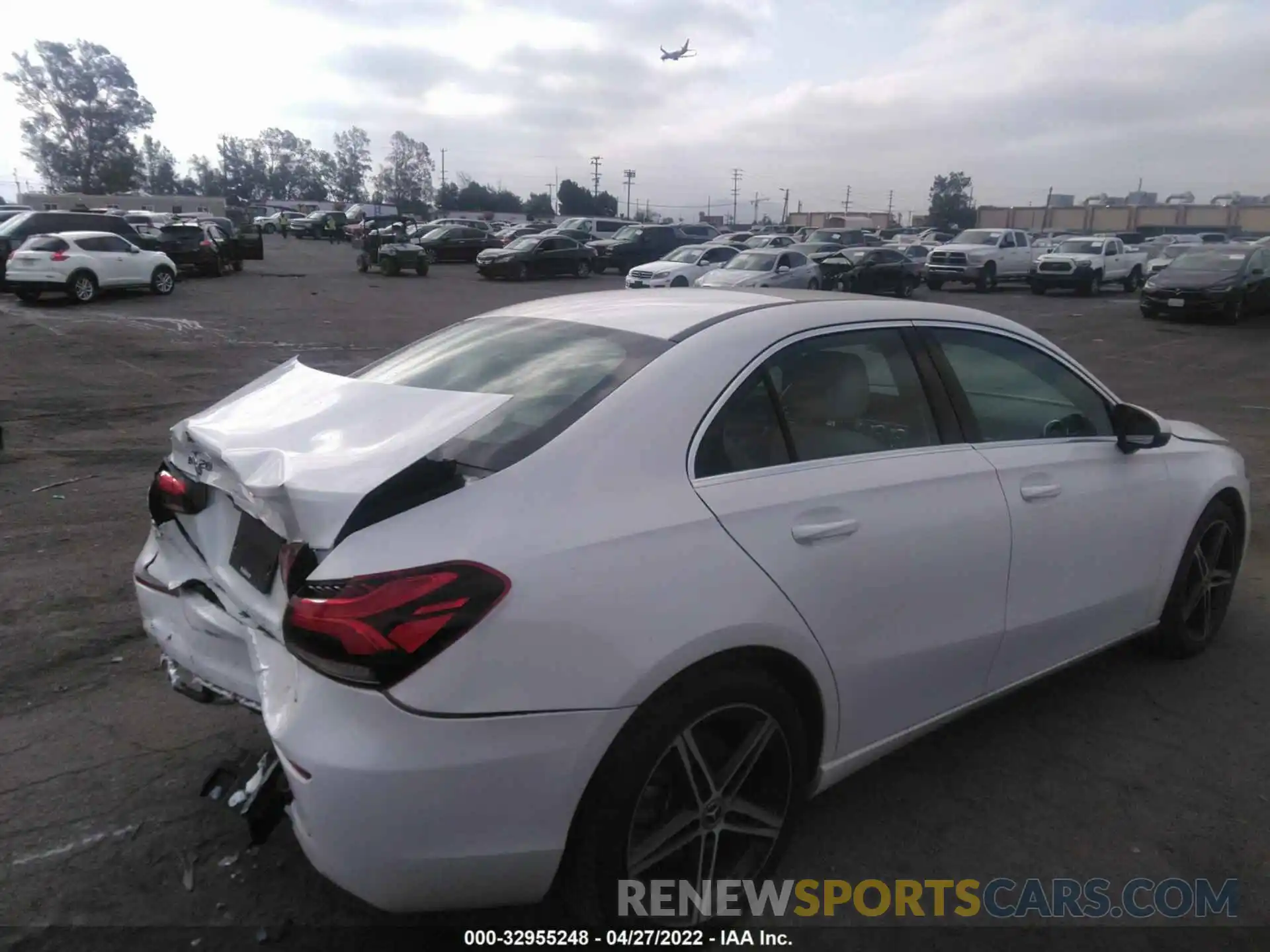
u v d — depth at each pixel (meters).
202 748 3.80
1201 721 4.14
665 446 2.72
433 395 2.86
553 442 2.62
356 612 2.25
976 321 3.75
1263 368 16.36
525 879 2.43
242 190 147.12
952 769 3.77
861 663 3.04
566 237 36.88
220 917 2.90
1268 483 8.38
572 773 2.40
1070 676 4.55
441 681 2.25
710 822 2.75
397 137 132.75
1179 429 4.74
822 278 28.89
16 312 20.03
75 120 113.50
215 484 2.91
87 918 2.88
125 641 4.75
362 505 2.38
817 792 3.11
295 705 2.38
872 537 3.02
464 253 44.78
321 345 16.61
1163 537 4.26
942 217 122.94
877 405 3.32
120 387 12.18
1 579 5.49
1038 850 3.30
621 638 2.44
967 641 3.39
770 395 3.02
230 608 2.92
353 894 2.37
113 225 27.52
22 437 9.27
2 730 3.90
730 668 2.69
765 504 2.81
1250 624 5.18
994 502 3.43
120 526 6.55
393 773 2.24
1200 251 24.52
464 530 2.38
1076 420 4.05
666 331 3.11
